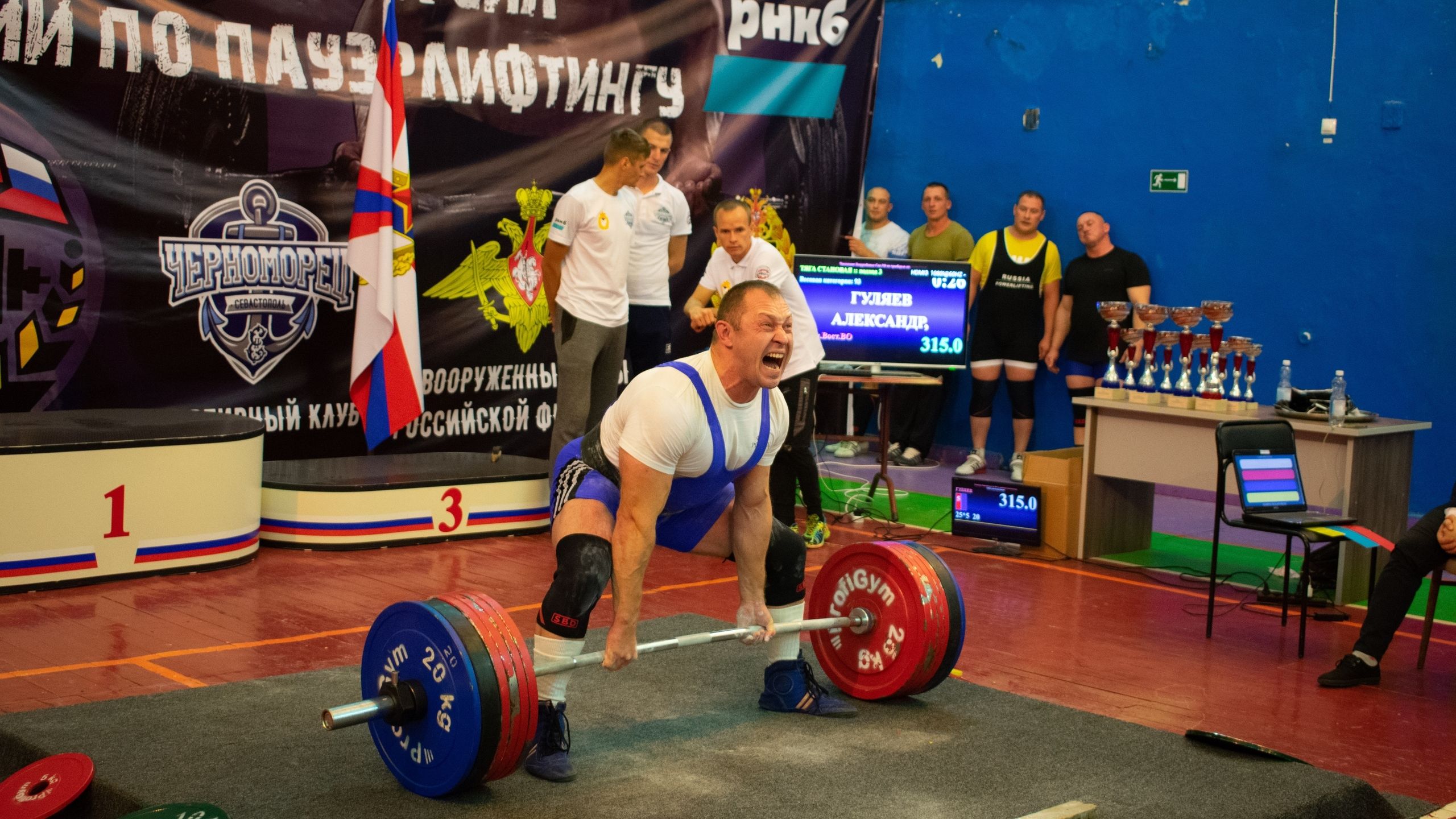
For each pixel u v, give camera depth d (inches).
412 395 250.5
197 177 251.3
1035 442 353.1
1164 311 234.2
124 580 202.5
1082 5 340.2
